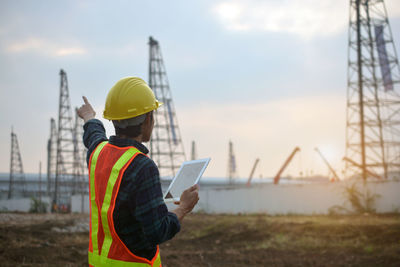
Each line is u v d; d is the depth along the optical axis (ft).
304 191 100.42
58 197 181.88
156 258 6.60
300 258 38.81
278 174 254.88
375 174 113.91
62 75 192.65
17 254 32.58
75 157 196.54
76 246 42.24
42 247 38.29
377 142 115.85
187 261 36.70
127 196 6.20
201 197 123.44
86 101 9.16
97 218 6.45
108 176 6.43
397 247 38.60
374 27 122.72
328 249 42.45
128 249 6.21
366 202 88.48
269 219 76.48
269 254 41.70
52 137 239.09
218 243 54.34
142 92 7.18
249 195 112.16
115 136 6.99
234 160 316.19
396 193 85.87
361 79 120.26
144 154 6.66
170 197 7.34
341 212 91.30
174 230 6.46
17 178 258.78
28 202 151.12
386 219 69.15
